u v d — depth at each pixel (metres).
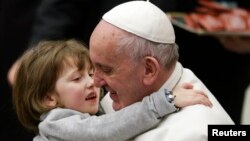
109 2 6.44
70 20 6.78
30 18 9.09
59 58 4.64
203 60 6.45
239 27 5.84
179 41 6.19
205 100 4.08
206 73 6.55
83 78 4.66
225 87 6.75
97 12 6.61
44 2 6.91
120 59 3.96
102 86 4.13
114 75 4.02
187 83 4.21
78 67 4.64
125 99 4.15
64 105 4.64
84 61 4.67
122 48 3.93
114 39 3.94
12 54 9.22
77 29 6.85
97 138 4.16
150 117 4.00
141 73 4.00
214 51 6.43
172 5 6.14
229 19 5.90
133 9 4.04
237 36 5.94
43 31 6.86
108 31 3.97
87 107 4.65
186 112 4.01
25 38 9.15
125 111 4.09
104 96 4.92
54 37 6.80
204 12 6.24
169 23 4.12
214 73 6.60
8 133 8.86
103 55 3.97
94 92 4.67
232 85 6.80
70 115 4.49
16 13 9.11
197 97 4.07
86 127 4.22
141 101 4.11
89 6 6.67
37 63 4.70
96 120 4.22
